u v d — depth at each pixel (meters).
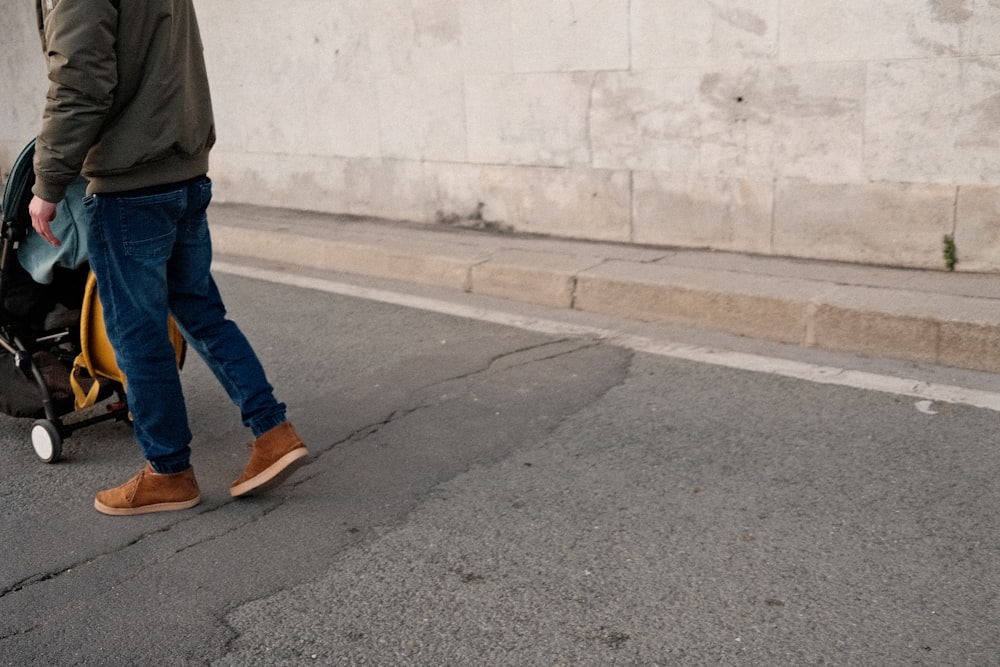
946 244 5.47
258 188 9.12
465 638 2.89
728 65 5.99
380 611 3.06
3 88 12.19
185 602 3.19
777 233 6.06
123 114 3.26
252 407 3.64
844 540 3.26
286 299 6.66
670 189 6.44
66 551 3.56
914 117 5.42
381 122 7.95
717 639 2.81
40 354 4.29
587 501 3.65
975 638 2.74
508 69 7.01
